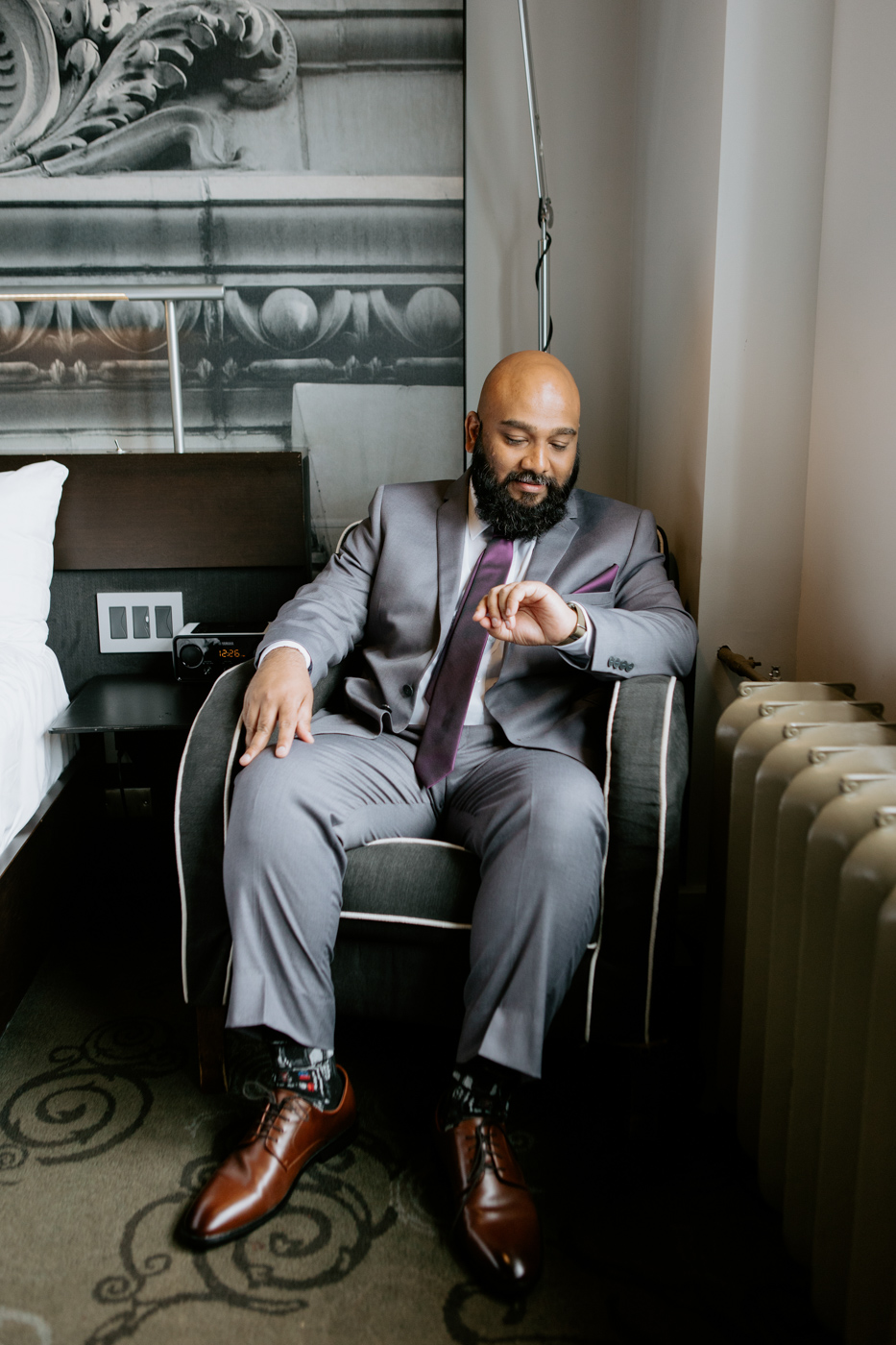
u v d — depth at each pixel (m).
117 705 1.58
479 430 1.38
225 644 1.68
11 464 1.76
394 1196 1.10
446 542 1.40
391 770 1.28
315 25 1.80
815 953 0.86
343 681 1.49
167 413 1.94
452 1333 0.92
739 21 1.35
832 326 1.38
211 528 1.79
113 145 1.83
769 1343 0.91
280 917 1.08
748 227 1.41
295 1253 1.01
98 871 1.93
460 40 1.81
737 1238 1.04
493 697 1.32
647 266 1.80
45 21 1.78
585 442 1.99
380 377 1.93
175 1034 1.41
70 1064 1.33
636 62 1.84
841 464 1.36
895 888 0.70
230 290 1.89
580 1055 1.39
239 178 1.85
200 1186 1.11
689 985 1.57
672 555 1.48
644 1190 1.12
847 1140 0.81
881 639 1.26
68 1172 1.12
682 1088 1.31
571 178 1.89
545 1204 1.09
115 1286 0.97
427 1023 1.15
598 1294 0.96
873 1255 0.75
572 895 1.05
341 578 1.46
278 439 1.95
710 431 1.47
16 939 1.38
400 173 1.86
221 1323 0.93
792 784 0.92
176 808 1.18
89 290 1.72
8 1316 0.93
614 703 1.16
